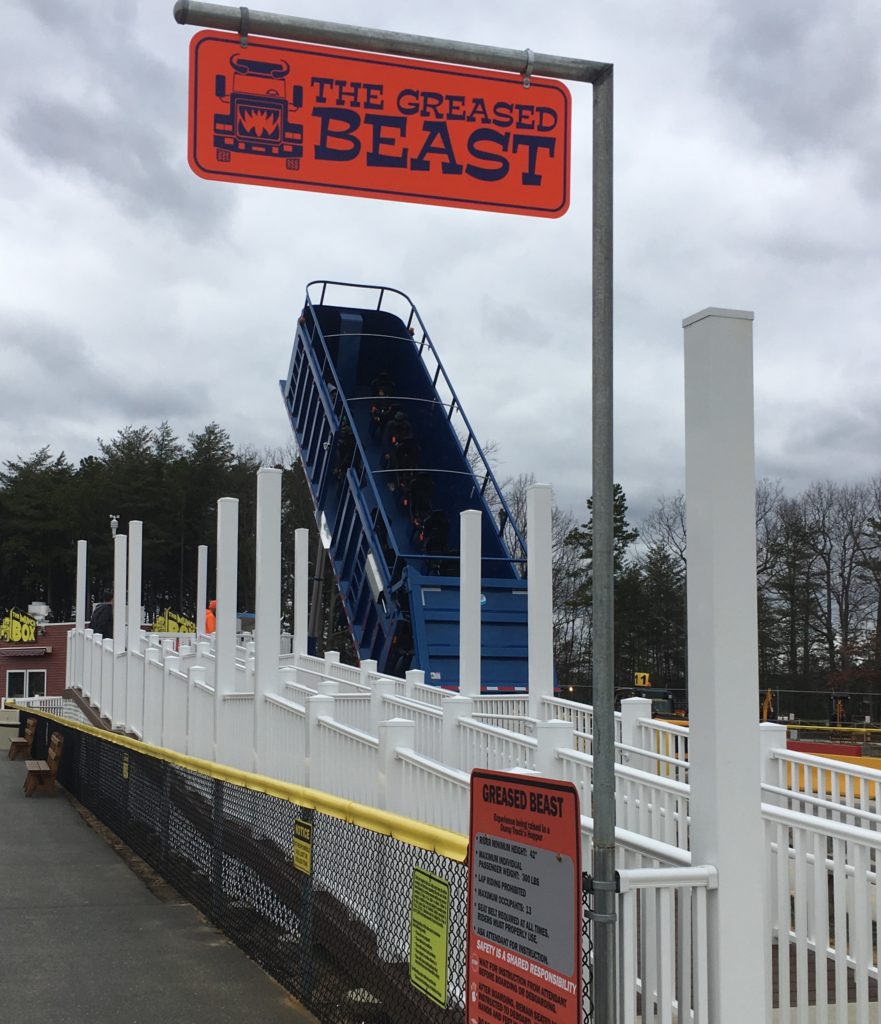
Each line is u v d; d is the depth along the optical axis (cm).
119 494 8406
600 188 427
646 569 6925
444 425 2414
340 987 605
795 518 6712
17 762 2523
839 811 775
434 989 467
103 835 1345
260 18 446
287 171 501
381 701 1223
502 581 2066
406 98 513
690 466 464
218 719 1389
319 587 2738
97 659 2578
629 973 425
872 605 6544
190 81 493
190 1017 621
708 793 443
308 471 2530
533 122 525
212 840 869
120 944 784
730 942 434
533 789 392
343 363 2567
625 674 6725
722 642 445
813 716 4691
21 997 656
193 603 8519
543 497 1350
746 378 459
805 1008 573
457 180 518
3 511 8669
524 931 394
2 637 4938
